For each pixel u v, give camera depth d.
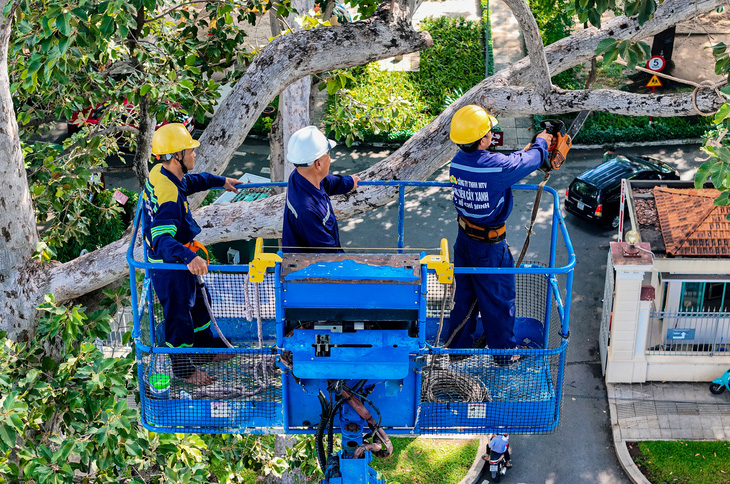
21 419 10.21
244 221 11.38
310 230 7.56
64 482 10.20
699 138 33.66
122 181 31.83
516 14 10.27
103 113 16.55
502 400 8.07
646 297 21.28
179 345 8.55
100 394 10.72
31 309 11.83
